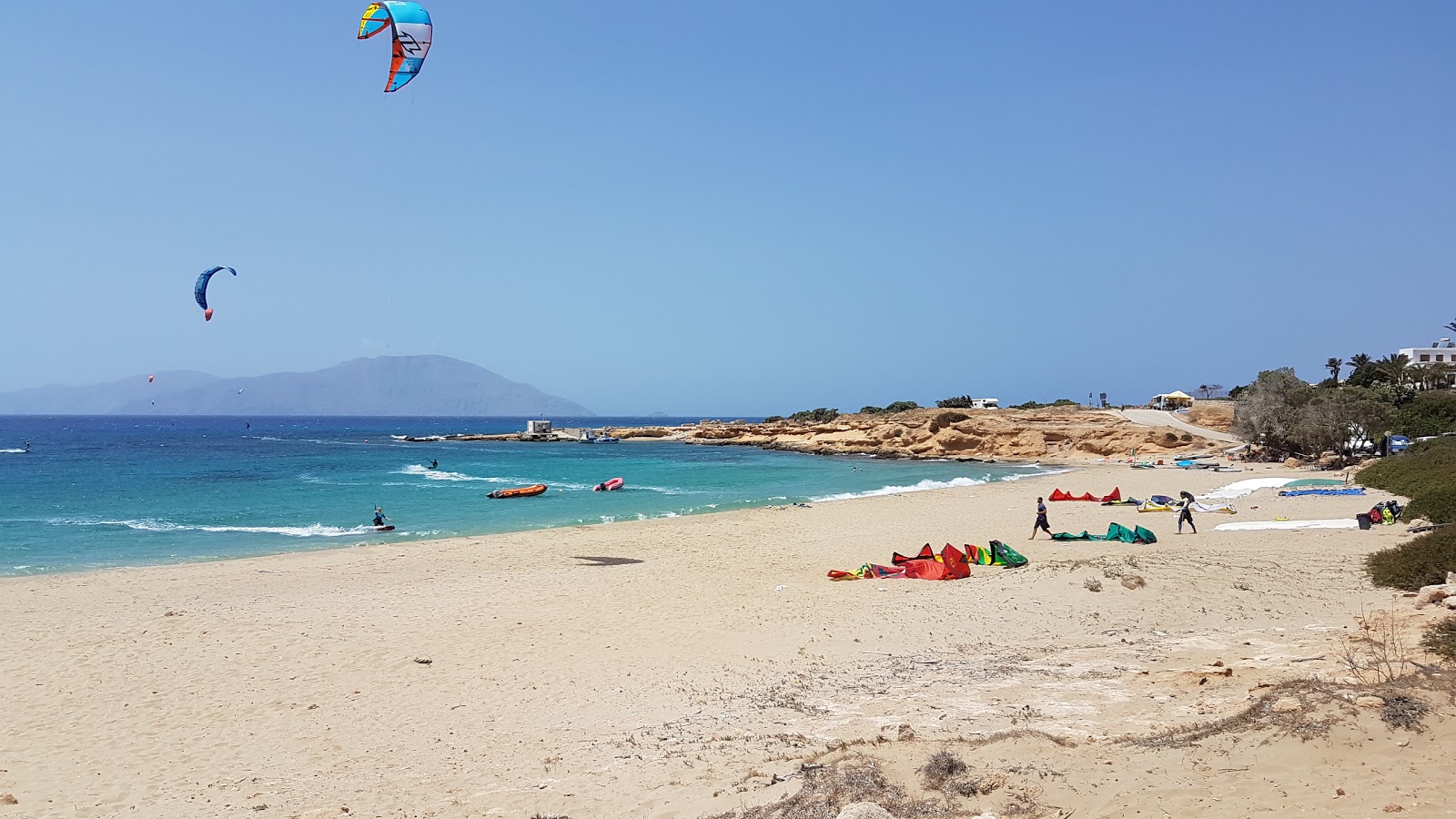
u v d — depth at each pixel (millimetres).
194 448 96562
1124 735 7270
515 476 56875
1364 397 54188
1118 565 17625
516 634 15367
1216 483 45156
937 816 5801
